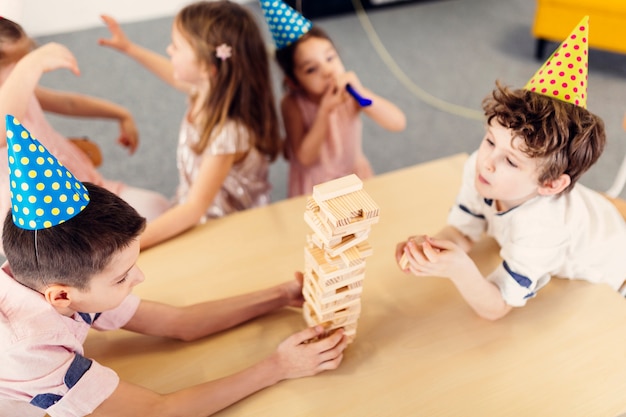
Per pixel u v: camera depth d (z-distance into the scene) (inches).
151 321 35.6
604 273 40.7
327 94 57.8
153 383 33.6
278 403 32.4
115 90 99.3
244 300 37.4
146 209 56.4
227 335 36.8
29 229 26.4
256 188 59.7
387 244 42.7
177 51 51.8
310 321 35.7
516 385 33.2
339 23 119.6
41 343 27.3
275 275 40.6
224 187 57.1
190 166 57.6
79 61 106.0
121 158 86.2
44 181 25.4
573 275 40.1
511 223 36.7
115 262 27.7
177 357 35.3
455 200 43.9
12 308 28.2
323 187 29.2
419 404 32.2
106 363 34.8
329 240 29.4
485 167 33.8
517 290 35.6
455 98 99.0
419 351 35.3
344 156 65.7
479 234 42.1
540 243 35.3
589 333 36.3
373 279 40.2
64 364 28.0
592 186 79.7
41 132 47.6
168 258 42.1
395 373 34.0
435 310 38.1
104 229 26.9
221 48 49.7
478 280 34.7
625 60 105.4
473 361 34.7
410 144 90.1
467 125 93.5
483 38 114.3
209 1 52.4
